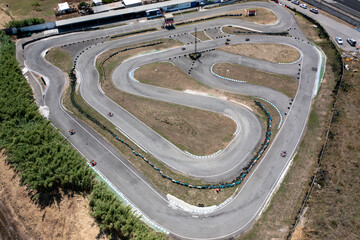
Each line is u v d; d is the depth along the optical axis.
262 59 84.06
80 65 84.31
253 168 54.81
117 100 71.56
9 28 96.62
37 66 84.75
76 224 46.38
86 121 66.00
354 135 60.44
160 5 108.44
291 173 53.94
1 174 56.97
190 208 49.00
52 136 57.12
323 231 45.31
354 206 48.34
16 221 50.84
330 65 80.62
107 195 46.97
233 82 75.94
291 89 73.00
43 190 51.47
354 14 101.50
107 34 98.06
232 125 63.53
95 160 57.19
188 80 77.19
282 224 46.50
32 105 64.94
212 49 89.00
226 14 107.50
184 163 56.16
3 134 57.62
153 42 93.31
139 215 47.88
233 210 48.50
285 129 62.38
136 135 62.19
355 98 69.12
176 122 64.44
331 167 54.66
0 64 77.69
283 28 98.31
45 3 115.94
